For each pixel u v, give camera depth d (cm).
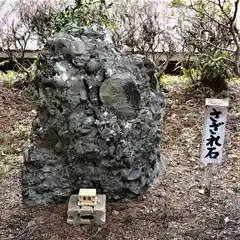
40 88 222
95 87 217
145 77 235
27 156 226
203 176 256
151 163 242
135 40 358
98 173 224
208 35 371
